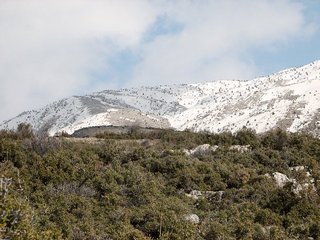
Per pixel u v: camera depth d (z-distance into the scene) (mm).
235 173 40344
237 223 30109
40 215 27281
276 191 35656
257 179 39219
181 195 36375
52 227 25391
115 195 33531
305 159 45000
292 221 32375
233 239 28000
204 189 38625
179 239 27109
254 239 28969
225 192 36812
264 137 53094
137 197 33750
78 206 31125
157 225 28891
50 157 38625
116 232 27562
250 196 36375
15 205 12273
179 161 41781
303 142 50000
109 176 36375
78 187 34812
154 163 41906
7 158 38219
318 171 40969
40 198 30906
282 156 45750
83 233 26641
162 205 32188
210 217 32156
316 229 30422
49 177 35594
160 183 38562
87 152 42719
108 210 31516
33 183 34000
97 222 29422
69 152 41625
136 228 29297
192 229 28547
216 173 40562
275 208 34375
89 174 37031
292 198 34812
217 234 28203
